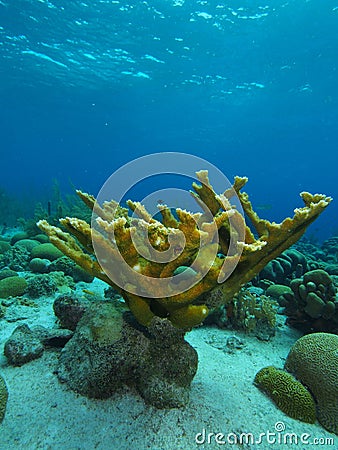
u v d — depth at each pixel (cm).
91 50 2169
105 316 243
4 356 268
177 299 189
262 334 371
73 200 1438
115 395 219
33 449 176
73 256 198
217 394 237
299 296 412
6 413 197
